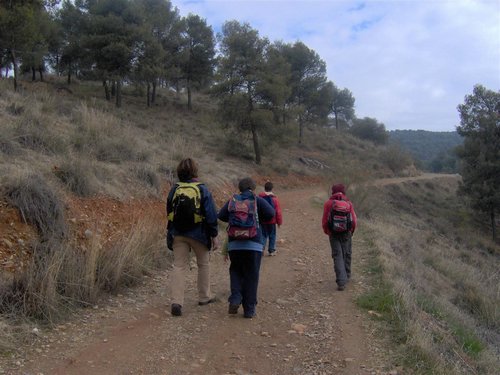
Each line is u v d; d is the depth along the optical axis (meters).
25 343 4.44
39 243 6.14
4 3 20.28
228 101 28.39
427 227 28.05
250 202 5.66
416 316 5.62
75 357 4.31
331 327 5.42
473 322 8.44
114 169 10.35
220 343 4.88
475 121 39.25
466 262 19.53
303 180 29.94
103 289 6.16
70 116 14.10
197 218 5.54
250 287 5.69
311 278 7.82
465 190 38.81
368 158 51.34
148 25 36.97
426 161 135.88
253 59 28.70
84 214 7.72
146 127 24.77
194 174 5.73
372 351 4.74
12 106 11.51
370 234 12.05
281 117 30.22
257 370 4.29
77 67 46.09
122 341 4.76
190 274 7.73
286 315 5.86
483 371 5.16
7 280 5.18
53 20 38.34
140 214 9.05
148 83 41.69
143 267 7.04
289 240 11.14
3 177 6.79
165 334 5.02
